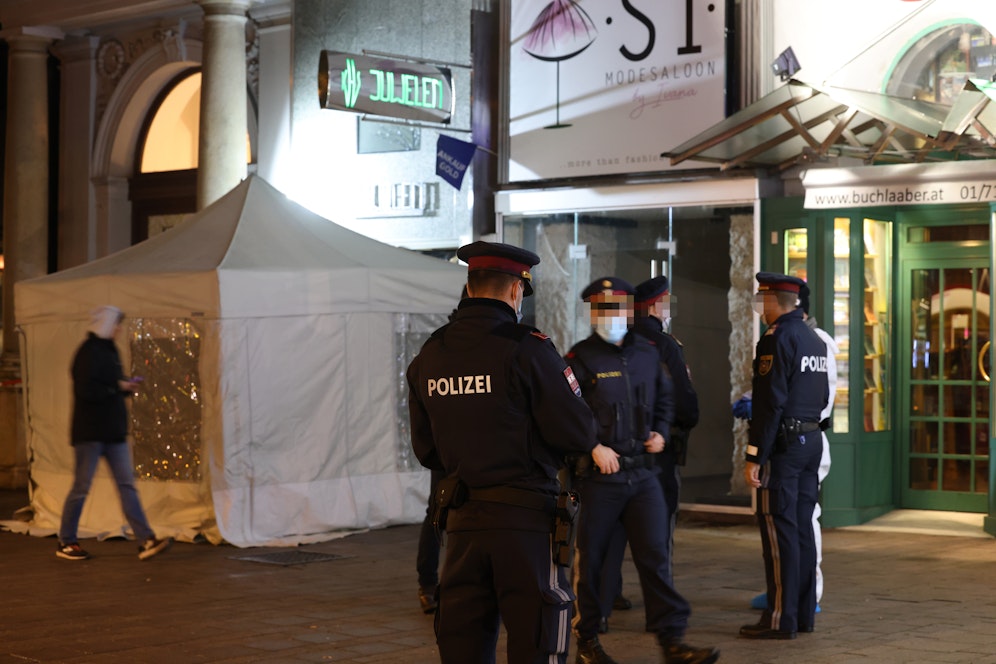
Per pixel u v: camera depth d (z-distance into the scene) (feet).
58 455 36.78
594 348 20.16
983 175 31.86
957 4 35.22
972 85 30.53
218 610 25.20
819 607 24.94
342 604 25.84
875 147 34.37
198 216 37.83
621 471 19.84
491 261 14.25
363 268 35.99
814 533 22.89
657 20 39.78
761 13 38.19
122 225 55.77
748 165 37.93
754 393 22.16
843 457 36.99
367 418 36.35
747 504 38.29
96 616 24.62
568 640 13.85
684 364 23.17
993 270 34.65
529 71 42.70
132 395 33.73
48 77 57.00
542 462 13.94
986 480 37.70
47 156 55.98
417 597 26.58
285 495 34.47
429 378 14.15
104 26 55.31
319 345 35.17
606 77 40.93
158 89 55.11
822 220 36.94
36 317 36.96
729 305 38.68
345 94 40.24
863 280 37.50
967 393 37.99
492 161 43.78
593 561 19.97
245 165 48.65
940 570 29.71
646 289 23.26
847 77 37.17
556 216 42.29
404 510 37.17
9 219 55.21
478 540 13.79
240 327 33.53
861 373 37.29
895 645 21.65
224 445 33.32
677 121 39.47
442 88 42.39
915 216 38.58
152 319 34.53
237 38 48.37
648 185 39.83
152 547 31.50
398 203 46.88
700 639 22.24
